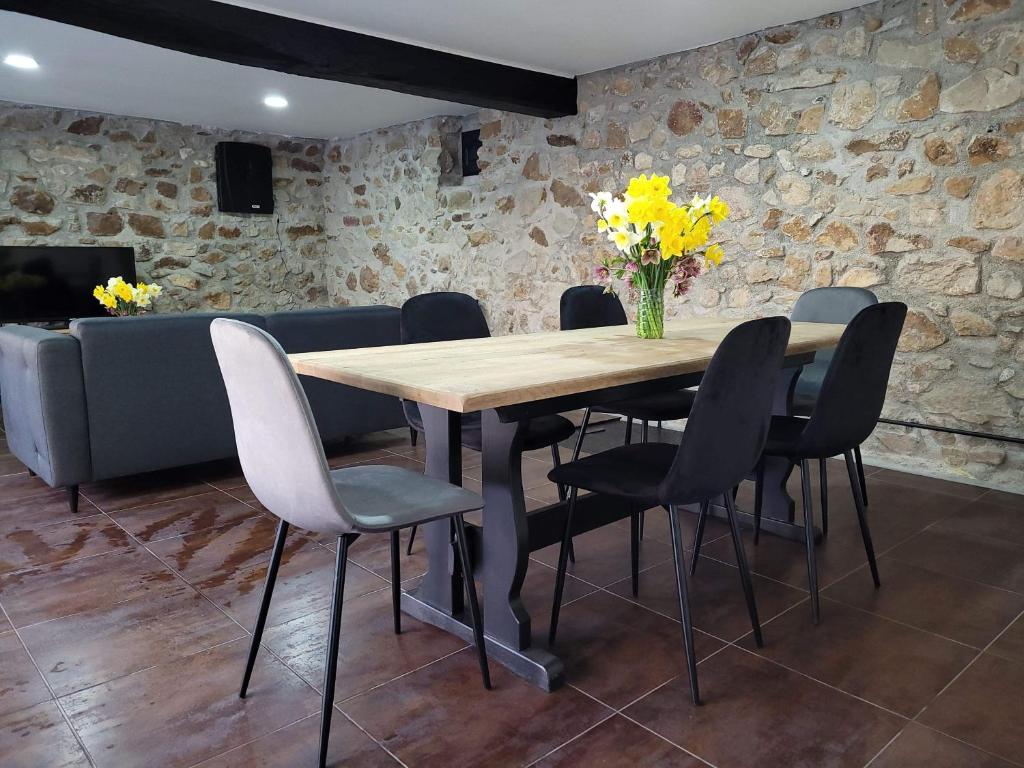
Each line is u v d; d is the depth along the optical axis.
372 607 2.25
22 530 2.90
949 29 3.32
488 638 1.97
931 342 3.54
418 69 4.17
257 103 5.68
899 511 3.08
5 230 5.75
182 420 3.34
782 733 1.62
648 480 1.86
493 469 1.92
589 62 4.58
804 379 3.35
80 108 5.92
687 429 1.68
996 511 3.07
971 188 3.33
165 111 6.00
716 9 3.63
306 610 2.23
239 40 3.52
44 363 2.96
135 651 1.98
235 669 1.89
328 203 7.41
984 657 1.94
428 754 1.56
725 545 2.73
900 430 3.71
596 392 1.94
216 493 3.39
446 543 2.09
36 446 3.18
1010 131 3.19
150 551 2.69
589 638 2.06
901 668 1.89
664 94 4.46
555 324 5.32
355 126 6.60
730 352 1.64
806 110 3.84
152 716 1.69
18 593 2.34
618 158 4.77
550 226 5.26
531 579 2.45
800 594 2.32
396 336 4.02
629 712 1.71
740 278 4.23
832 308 3.26
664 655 1.96
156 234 6.47
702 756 1.55
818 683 1.82
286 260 7.27
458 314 2.90
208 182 6.71
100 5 3.10
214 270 6.82
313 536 2.84
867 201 3.67
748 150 4.11
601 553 2.67
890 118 3.55
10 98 5.55
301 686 1.82
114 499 3.30
